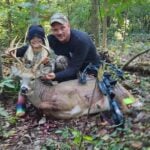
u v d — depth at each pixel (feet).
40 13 13.33
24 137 8.00
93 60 9.36
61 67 9.15
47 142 7.58
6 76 10.48
